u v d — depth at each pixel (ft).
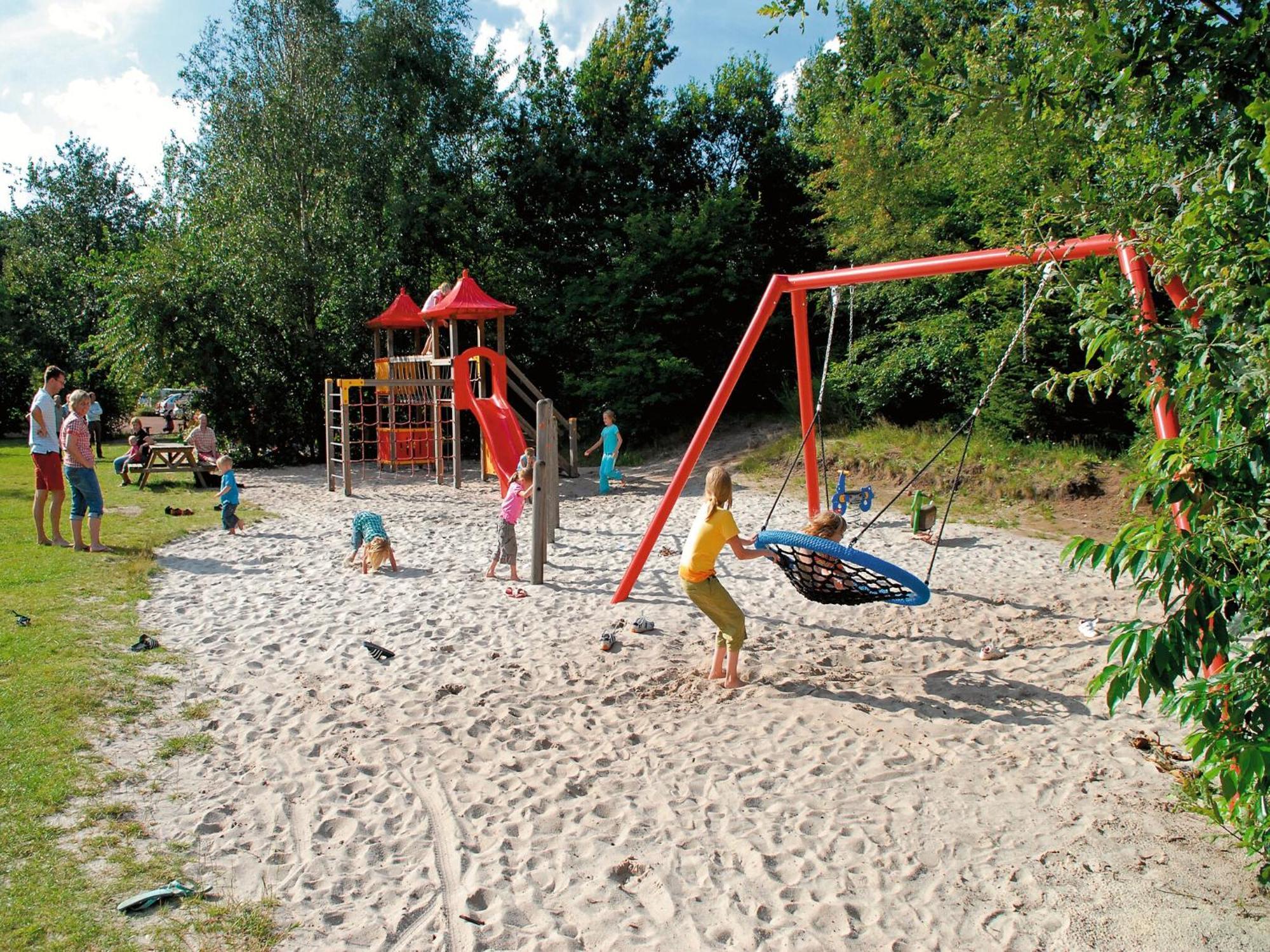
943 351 54.24
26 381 103.96
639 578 31.22
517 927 11.65
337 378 73.26
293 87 74.13
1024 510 44.65
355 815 14.53
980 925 11.70
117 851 12.99
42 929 11.00
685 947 11.26
